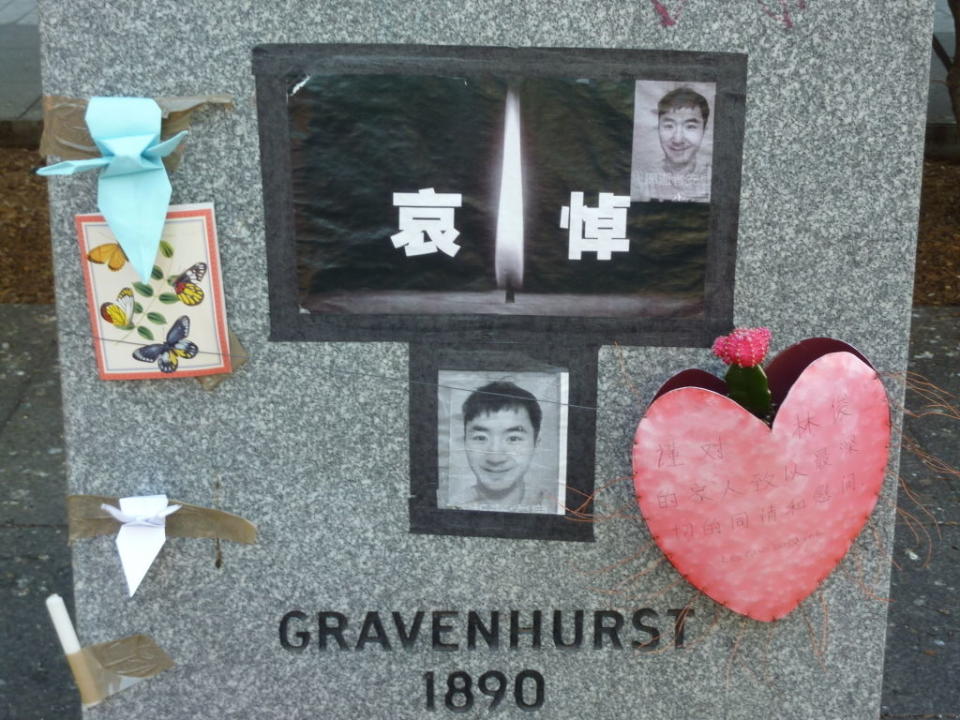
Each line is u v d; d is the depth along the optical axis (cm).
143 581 126
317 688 128
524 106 113
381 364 120
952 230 359
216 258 117
